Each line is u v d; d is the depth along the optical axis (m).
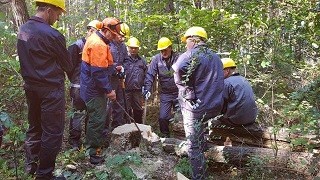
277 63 5.64
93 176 3.65
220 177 4.13
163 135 5.75
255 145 4.55
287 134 4.32
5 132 4.02
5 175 3.40
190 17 5.80
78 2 12.02
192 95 3.74
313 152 3.97
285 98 5.42
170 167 4.11
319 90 3.78
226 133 4.68
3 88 4.74
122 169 3.34
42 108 3.19
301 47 6.71
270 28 6.03
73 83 4.60
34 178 3.40
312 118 3.84
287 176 3.92
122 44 5.26
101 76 3.77
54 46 3.15
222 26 6.02
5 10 7.88
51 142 3.21
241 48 6.62
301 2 5.74
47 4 3.19
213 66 3.69
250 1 6.36
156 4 7.27
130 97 5.84
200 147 3.64
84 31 9.10
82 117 4.45
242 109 4.33
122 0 7.95
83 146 4.50
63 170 3.72
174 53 5.69
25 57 3.12
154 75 5.74
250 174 4.04
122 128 4.45
